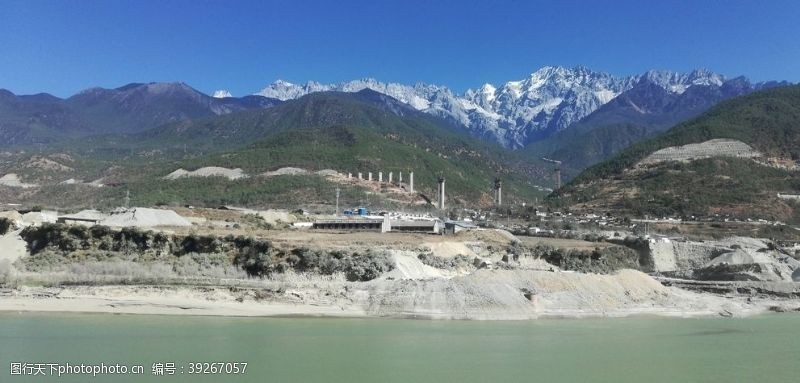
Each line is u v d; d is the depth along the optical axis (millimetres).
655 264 189625
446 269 134000
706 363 81562
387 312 106625
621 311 119125
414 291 110438
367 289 113562
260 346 82250
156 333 87812
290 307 106938
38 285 112438
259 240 126188
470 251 150250
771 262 178000
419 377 70062
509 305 110188
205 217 182250
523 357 81188
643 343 93062
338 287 114750
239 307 105625
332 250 125312
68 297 106750
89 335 85688
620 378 73062
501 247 158875
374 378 69250
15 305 102312
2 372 68500
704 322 115812
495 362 77938
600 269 160500
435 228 186000
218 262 122188
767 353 88000
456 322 103938
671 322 114188
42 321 94188
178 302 105750
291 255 123000
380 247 135375
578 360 80562
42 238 128750
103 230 128500
